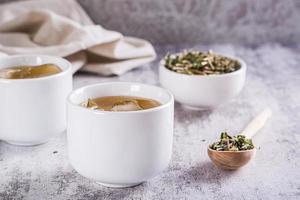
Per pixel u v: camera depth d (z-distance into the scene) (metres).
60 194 0.61
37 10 0.96
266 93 0.87
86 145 0.60
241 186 0.62
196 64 0.81
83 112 0.59
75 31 0.93
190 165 0.66
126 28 1.11
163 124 0.61
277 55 1.06
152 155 0.60
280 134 0.73
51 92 0.68
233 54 1.06
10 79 0.67
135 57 0.96
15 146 0.71
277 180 0.63
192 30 1.12
